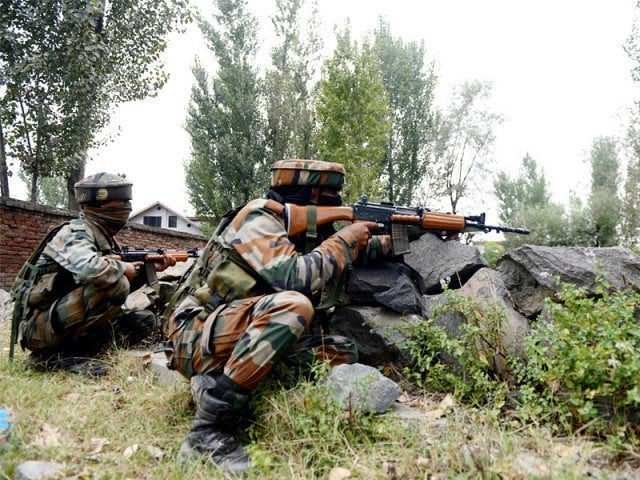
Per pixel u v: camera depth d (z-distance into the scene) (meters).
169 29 14.92
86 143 14.31
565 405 2.30
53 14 12.80
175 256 4.95
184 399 3.02
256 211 2.83
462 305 3.04
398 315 3.39
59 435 2.50
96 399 3.14
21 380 3.40
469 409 2.64
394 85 25.38
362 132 16.72
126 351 4.29
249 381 2.41
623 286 3.11
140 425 2.74
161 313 5.09
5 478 2.04
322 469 2.21
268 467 2.19
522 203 45.38
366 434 2.41
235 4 22.89
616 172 37.72
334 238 2.89
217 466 2.24
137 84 15.02
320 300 3.19
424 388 3.01
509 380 2.80
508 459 1.94
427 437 2.29
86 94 13.61
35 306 3.96
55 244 3.92
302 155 21.97
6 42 12.34
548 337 2.52
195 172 24.25
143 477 2.21
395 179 25.44
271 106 22.52
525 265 3.35
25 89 13.10
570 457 1.95
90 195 4.08
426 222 3.32
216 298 2.76
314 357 2.82
